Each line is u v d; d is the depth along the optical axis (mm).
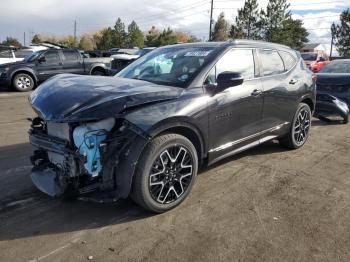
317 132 7785
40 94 3977
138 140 3633
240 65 4934
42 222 3797
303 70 6320
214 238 3541
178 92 4070
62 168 3824
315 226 3783
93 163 3555
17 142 6605
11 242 3441
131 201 4250
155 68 4793
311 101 6500
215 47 4812
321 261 3219
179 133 4129
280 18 46750
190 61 4625
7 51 18031
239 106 4766
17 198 4316
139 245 3412
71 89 3816
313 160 5816
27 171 5156
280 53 5871
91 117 3438
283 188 4695
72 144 3668
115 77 4645
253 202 4293
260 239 3535
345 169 5445
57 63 15711
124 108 3586
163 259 3213
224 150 4711
